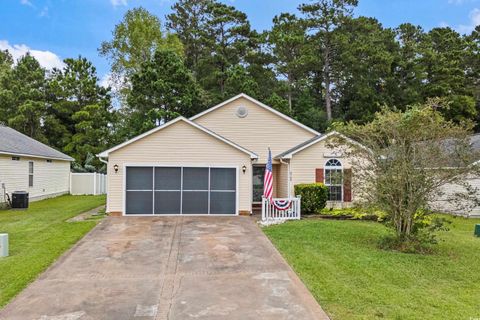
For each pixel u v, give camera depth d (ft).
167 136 50.42
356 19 119.85
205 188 50.96
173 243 32.94
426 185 29.68
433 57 115.44
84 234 36.45
